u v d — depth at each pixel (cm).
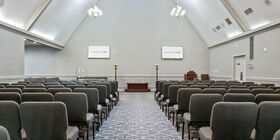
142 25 1250
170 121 474
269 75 728
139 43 1248
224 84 524
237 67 975
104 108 498
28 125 198
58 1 851
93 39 1238
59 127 200
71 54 1232
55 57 1225
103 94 441
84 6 1112
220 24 1008
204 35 1233
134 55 1247
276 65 693
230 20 909
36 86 402
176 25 1257
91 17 1236
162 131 396
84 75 1231
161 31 1253
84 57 1236
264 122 198
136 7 1248
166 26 1255
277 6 650
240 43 929
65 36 1190
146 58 1248
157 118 505
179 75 1255
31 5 749
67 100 277
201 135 245
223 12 911
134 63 1246
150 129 409
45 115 197
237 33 941
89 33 1238
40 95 269
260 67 782
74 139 235
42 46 1225
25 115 196
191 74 1162
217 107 202
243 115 200
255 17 778
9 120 195
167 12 1254
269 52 728
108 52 1238
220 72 1131
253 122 202
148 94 1055
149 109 625
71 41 1234
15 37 746
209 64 1270
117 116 527
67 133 229
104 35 1241
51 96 271
